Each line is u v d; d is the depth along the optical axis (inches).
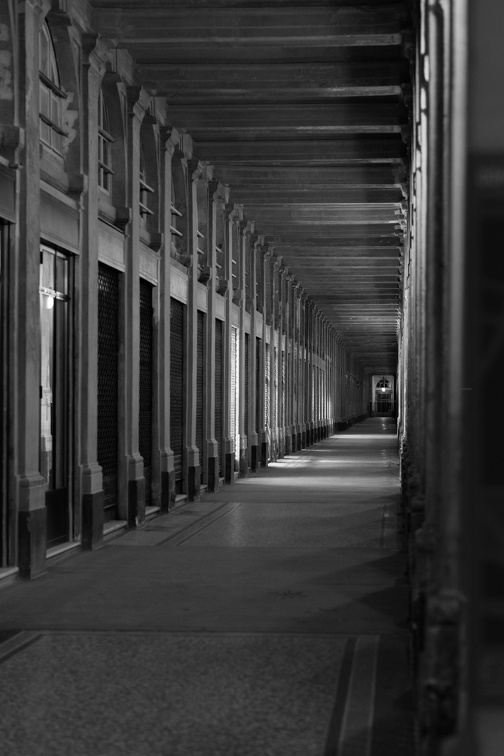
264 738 213.8
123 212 580.1
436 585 171.0
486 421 154.1
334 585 402.6
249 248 1077.8
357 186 839.1
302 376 1632.6
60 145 499.8
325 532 568.7
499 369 151.9
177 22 506.9
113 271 583.2
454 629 160.7
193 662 279.6
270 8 497.7
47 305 471.5
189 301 766.5
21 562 415.8
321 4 493.7
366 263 1305.4
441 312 189.2
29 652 291.3
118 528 561.9
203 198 827.4
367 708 236.1
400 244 1099.9
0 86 416.2
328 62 577.0
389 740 212.4
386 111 650.8
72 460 497.7
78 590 391.9
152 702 240.7
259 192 906.1
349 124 658.2
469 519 158.4
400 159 736.3
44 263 467.5
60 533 486.3
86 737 214.4
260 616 342.0
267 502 747.4
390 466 1191.6
